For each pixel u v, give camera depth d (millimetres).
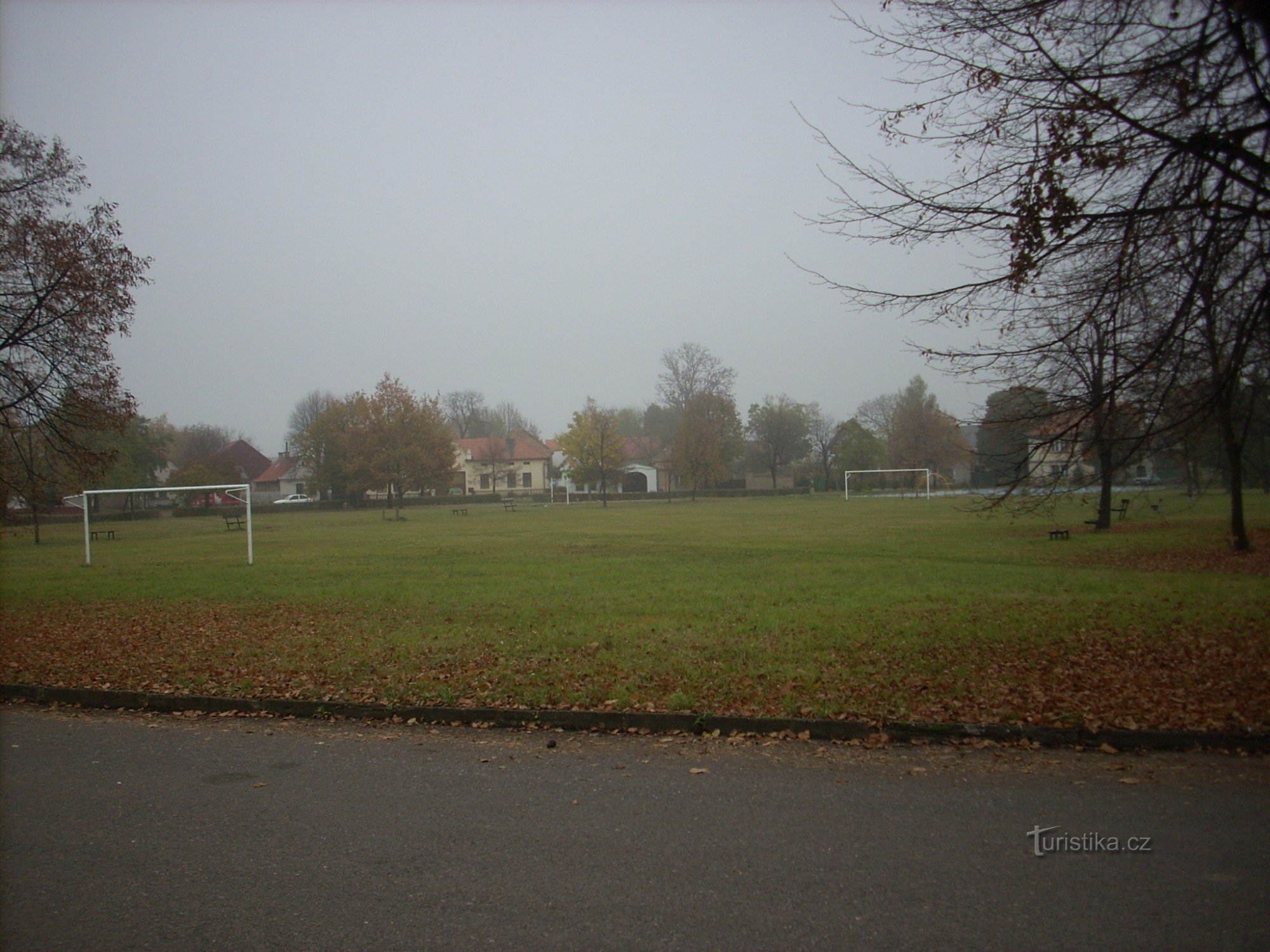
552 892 4664
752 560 23109
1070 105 7234
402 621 14266
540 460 108500
